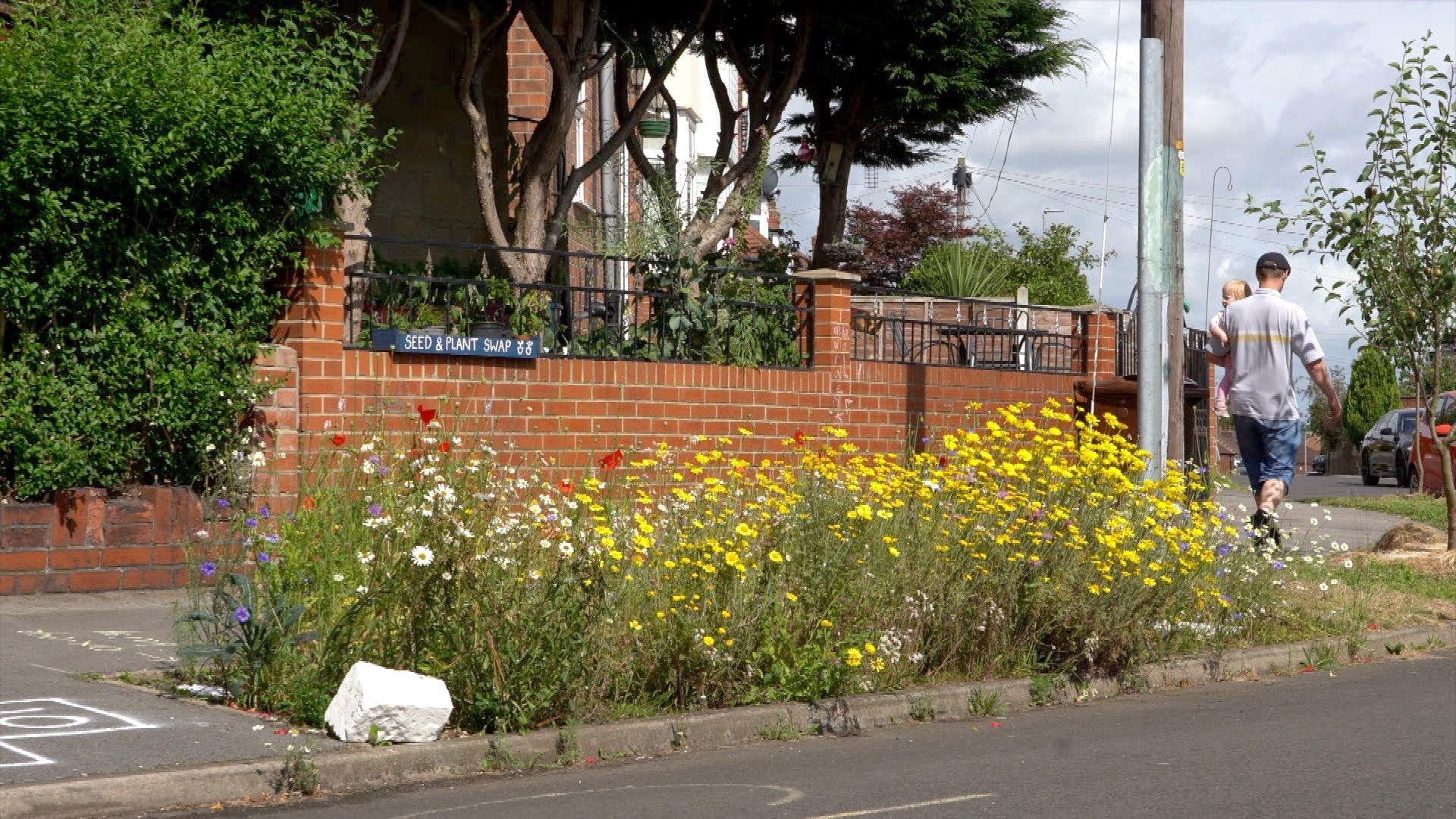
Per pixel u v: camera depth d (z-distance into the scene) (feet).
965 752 23.06
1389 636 33.83
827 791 20.30
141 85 33.45
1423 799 19.99
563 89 51.21
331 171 36.88
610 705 23.48
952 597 27.14
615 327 45.14
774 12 59.36
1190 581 29.71
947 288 76.54
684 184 76.54
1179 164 37.63
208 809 18.93
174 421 34.27
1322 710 26.78
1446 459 42.16
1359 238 40.96
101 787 18.51
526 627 22.47
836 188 67.56
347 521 24.45
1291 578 34.71
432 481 23.79
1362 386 192.13
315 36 44.86
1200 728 25.05
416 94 59.72
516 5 50.55
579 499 23.73
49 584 32.81
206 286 35.22
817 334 49.49
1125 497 29.58
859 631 25.98
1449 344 43.32
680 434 44.83
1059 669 28.17
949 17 60.54
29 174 32.27
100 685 24.12
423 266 54.80
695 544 24.91
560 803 19.51
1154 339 37.27
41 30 33.37
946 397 52.90
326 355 37.14
